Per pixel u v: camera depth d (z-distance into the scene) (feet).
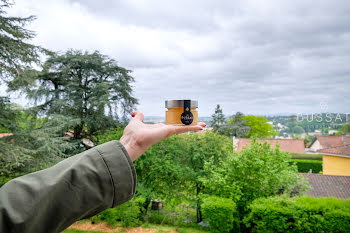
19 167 39.06
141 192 42.11
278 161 36.06
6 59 37.04
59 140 43.24
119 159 2.00
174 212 49.29
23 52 38.58
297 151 103.09
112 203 1.94
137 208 39.04
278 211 30.76
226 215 32.60
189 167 48.70
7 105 39.65
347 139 98.53
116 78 82.33
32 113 53.57
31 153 38.40
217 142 49.75
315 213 30.22
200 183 46.60
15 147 36.04
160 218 44.42
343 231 28.45
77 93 75.61
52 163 40.68
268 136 160.56
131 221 38.91
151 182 46.01
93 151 2.00
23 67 38.58
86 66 79.10
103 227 35.88
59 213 1.68
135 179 2.04
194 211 54.39
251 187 34.55
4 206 1.54
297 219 30.48
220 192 37.35
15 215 1.53
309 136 131.95
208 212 33.60
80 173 1.80
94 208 1.85
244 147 36.83
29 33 41.29
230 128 142.51
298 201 31.86
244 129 146.00
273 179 34.35
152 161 44.24
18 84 38.24
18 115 42.32
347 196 44.50
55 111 70.13
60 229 1.71
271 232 31.24
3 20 37.45
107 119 74.08
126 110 83.30
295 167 35.40
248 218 32.96
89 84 82.12
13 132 39.50
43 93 69.10
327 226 28.99
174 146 48.44
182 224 41.27
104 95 70.74
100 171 1.87
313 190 47.50
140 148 2.49
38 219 1.59
